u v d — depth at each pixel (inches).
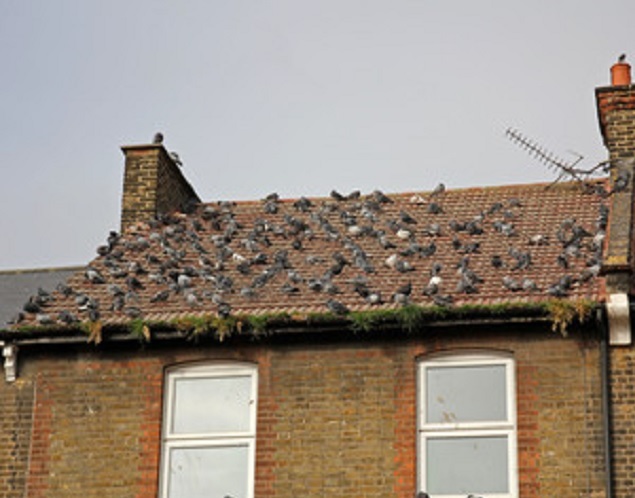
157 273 858.1
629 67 935.0
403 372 745.0
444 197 929.5
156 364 774.5
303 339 761.6
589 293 746.8
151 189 960.9
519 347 735.7
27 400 779.4
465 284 771.4
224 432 757.9
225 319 761.0
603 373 717.9
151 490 748.0
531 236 848.9
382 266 833.5
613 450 704.4
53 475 761.0
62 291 843.4
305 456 738.2
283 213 944.3
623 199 840.3
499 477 720.3
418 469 727.7
